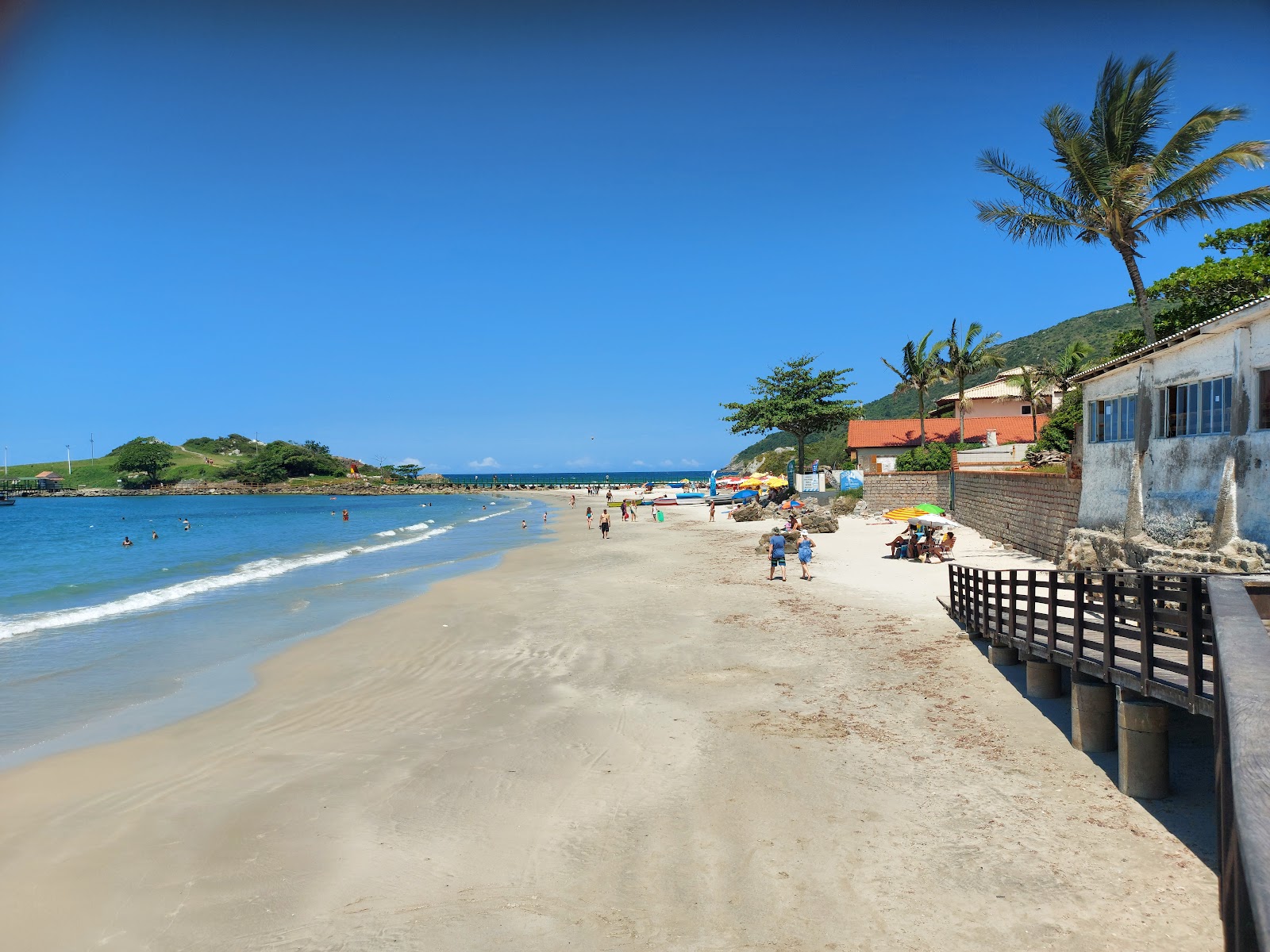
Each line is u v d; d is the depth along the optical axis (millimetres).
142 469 182000
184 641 17344
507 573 28672
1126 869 6914
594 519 63875
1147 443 17406
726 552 33438
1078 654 9617
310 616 20359
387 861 7414
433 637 17344
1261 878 2102
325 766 9781
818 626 17141
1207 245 27734
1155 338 24750
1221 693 4688
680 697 12438
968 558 26203
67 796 8984
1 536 56875
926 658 13992
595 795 8789
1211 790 8328
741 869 7121
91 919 6535
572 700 12430
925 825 7855
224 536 53688
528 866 7270
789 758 9664
